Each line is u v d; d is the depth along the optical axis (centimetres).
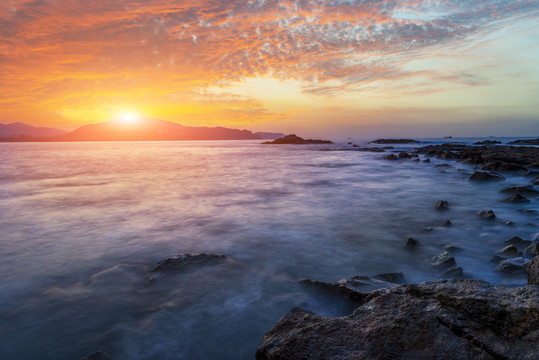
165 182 1900
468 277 515
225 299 461
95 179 2075
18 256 654
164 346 359
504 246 673
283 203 1213
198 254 611
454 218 940
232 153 6312
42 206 1181
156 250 689
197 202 1244
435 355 248
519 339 248
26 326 399
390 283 450
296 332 298
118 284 513
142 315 422
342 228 854
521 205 1075
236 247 702
